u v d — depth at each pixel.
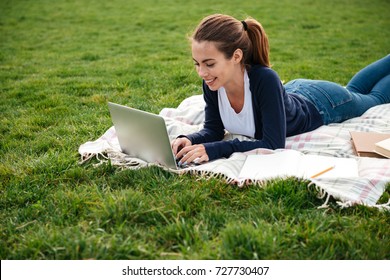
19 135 4.59
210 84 3.48
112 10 15.74
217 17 3.43
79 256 2.50
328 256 2.49
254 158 3.49
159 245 2.64
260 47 3.56
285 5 15.73
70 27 12.90
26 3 17.36
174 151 3.64
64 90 6.36
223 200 3.08
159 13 14.87
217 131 3.98
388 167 3.36
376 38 10.51
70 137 4.39
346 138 3.97
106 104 5.59
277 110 3.54
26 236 2.71
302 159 3.51
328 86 4.27
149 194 3.08
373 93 4.71
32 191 3.33
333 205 3.02
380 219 2.84
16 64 8.47
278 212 2.88
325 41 10.30
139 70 7.58
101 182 3.43
